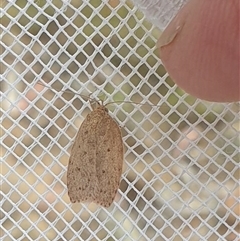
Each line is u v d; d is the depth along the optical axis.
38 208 0.05
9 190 0.05
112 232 0.05
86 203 0.05
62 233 0.05
